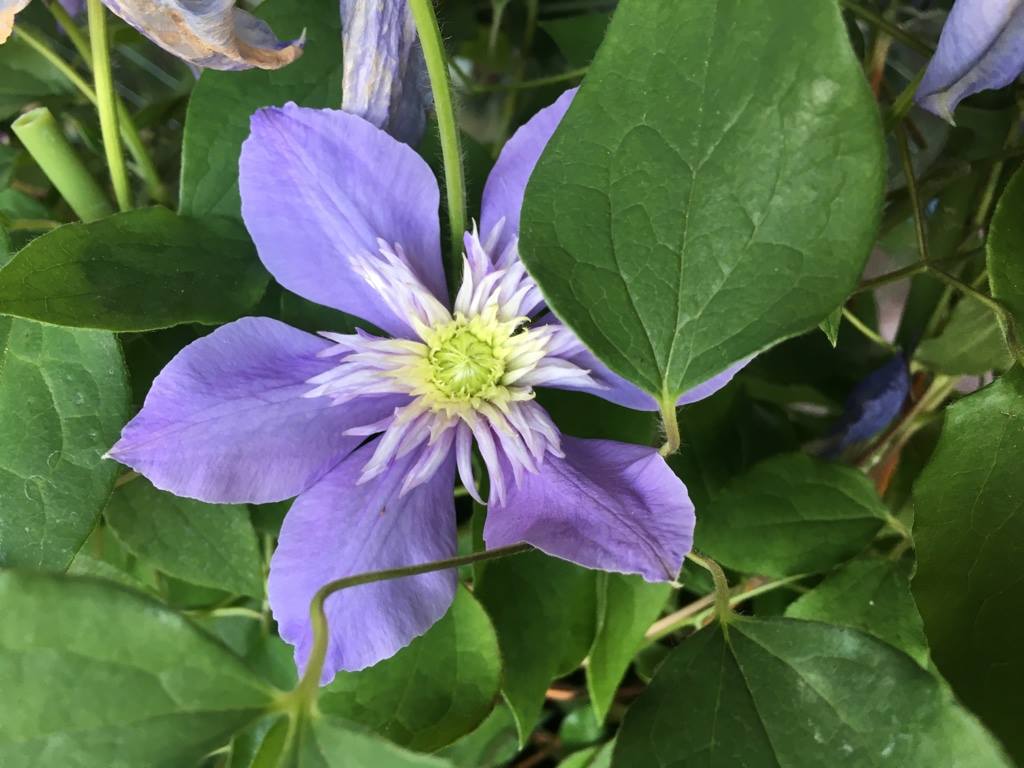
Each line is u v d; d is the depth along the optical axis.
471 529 0.20
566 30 0.23
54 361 0.16
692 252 0.13
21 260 0.15
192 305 0.16
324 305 0.17
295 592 0.15
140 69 0.27
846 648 0.14
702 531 0.19
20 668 0.11
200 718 0.11
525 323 0.17
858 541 0.20
